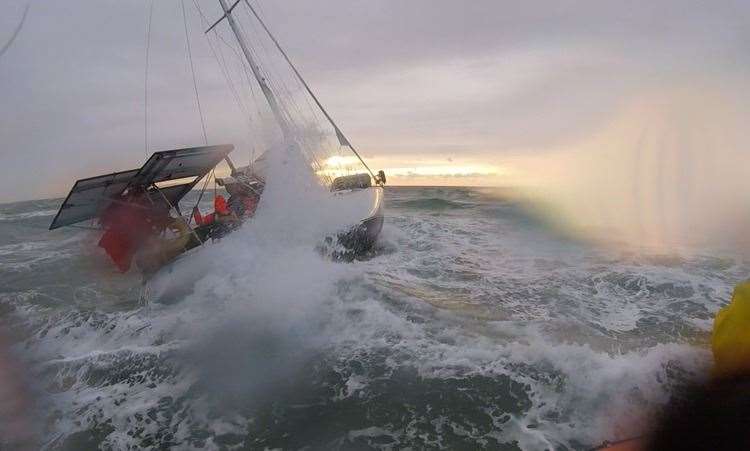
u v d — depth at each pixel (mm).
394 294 5973
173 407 3969
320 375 4188
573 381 3656
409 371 4113
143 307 6719
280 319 5266
